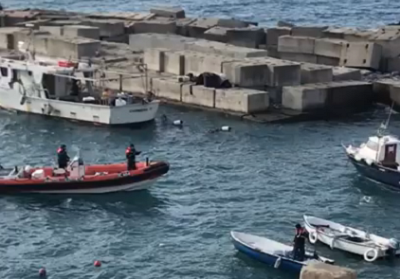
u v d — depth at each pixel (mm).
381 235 54344
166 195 60250
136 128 76500
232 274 48812
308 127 76938
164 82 83938
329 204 59250
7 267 49500
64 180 59156
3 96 81500
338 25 142750
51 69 79562
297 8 164500
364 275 48969
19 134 75125
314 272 38938
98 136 74375
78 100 79250
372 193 61312
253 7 166125
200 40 96688
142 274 48781
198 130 75625
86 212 57281
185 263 50031
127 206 58281
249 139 73250
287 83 82688
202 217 56500
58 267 49562
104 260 50406
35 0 169000
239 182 63031
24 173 60469
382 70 95188
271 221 55875
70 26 102562
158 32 107500
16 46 97562
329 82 85188
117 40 106375
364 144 66438
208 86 81938
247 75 81938
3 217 56250
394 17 153625
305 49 98000
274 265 49062
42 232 54219
